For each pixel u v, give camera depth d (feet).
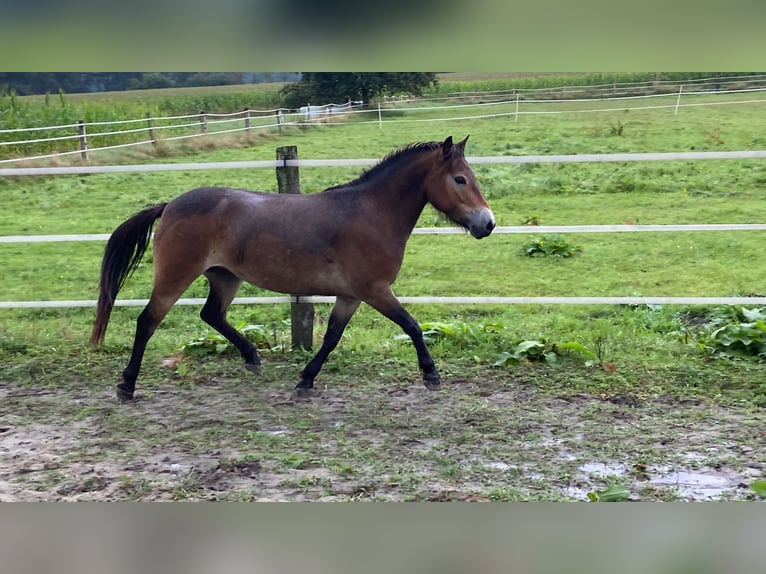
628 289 23.94
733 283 23.99
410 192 15.16
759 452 12.91
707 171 43.60
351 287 15.29
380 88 99.45
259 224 15.07
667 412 14.80
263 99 100.73
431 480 12.08
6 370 17.83
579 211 35.76
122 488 11.87
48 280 26.68
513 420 14.55
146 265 28.68
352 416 14.92
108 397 16.20
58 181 47.67
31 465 12.81
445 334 19.19
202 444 13.64
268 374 17.38
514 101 89.25
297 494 11.62
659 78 95.55
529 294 23.84
